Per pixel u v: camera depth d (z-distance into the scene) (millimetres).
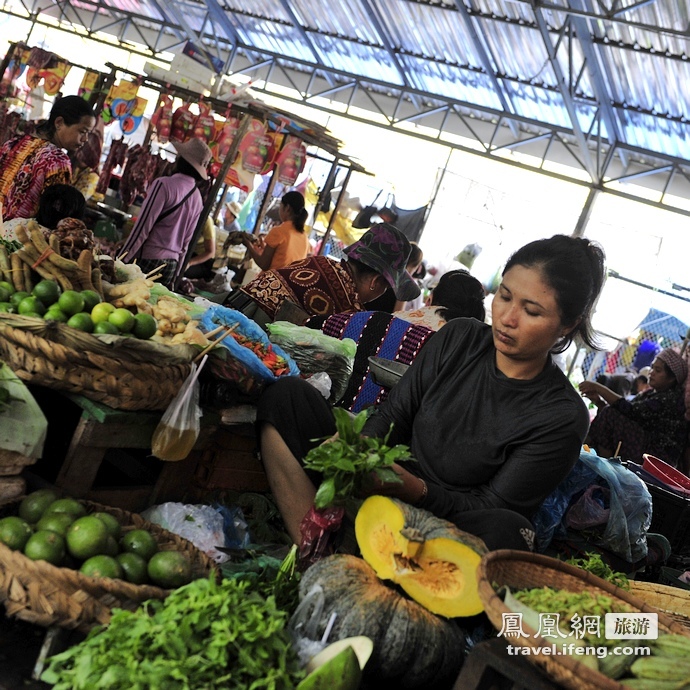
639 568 4016
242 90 7551
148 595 1933
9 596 1811
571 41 11148
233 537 2715
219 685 1613
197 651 1649
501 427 2537
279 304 4043
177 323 2684
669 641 1803
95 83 8062
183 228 5582
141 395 2391
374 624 1949
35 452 2201
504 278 2510
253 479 2998
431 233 13180
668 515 4355
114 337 2303
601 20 10820
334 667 1723
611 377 9250
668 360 5309
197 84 7375
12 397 2170
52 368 2240
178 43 17703
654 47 10773
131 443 2473
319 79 16109
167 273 5547
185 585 1931
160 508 2592
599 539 3670
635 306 11281
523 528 2389
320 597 1989
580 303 2441
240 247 9430
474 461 2533
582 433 2527
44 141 4398
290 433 2598
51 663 1813
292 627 1992
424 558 2082
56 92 8570
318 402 2668
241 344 2896
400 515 2129
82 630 1847
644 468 4684
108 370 2316
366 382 3338
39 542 1919
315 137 8445
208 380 2709
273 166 7844
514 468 2496
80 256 2656
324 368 3270
